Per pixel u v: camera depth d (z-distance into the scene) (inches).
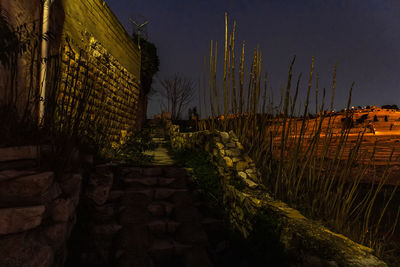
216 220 133.1
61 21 163.2
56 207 83.6
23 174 76.8
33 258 65.2
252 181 134.3
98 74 207.3
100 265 96.1
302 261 78.6
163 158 229.6
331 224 108.0
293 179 126.3
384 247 109.1
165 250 106.0
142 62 472.4
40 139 98.3
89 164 131.6
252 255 103.7
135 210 125.6
